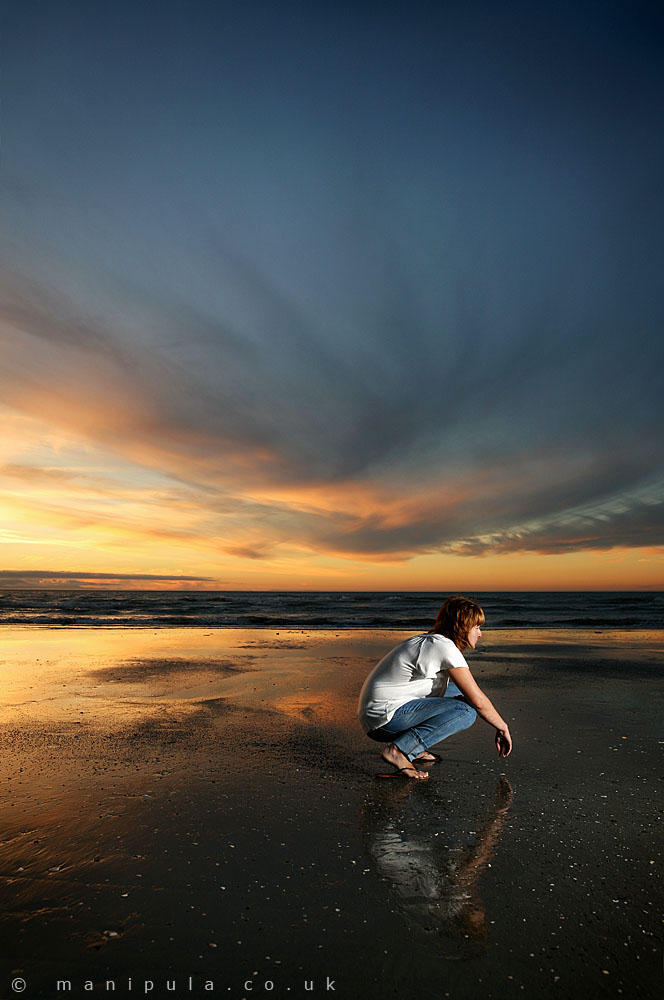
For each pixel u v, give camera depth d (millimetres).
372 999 1605
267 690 6145
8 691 6059
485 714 3391
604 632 13914
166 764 3666
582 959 1784
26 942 1826
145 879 2229
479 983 1670
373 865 2373
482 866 2375
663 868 2379
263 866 2352
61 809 2910
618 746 4125
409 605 34000
